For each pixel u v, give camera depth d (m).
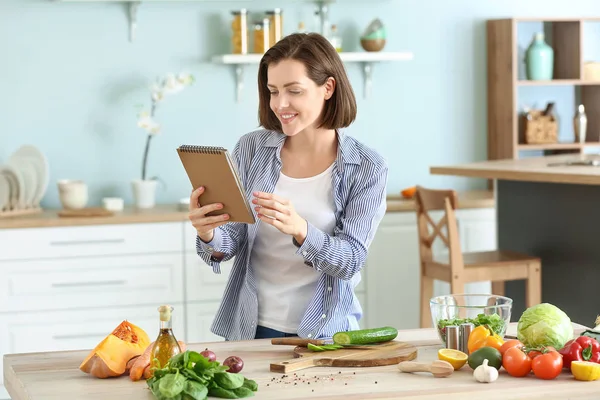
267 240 2.58
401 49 5.93
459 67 6.02
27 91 5.39
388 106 5.93
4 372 2.28
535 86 6.17
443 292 5.47
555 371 2.02
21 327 4.80
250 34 5.59
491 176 4.60
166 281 4.97
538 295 4.68
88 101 5.47
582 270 4.55
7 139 5.39
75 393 1.96
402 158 5.98
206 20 5.59
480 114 6.06
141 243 4.93
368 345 2.30
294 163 2.61
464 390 1.94
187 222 4.98
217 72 5.62
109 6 5.46
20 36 5.36
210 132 5.64
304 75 2.40
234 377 1.90
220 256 2.57
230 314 2.68
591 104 6.20
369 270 5.32
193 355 1.93
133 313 4.94
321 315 2.54
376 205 2.57
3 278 4.77
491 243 5.46
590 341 2.11
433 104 6.00
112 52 5.48
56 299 4.84
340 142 2.58
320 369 2.14
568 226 4.62
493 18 6.05
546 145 5.94
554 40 6.16
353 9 5.84
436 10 5.96
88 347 4.89
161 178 5.60
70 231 4.83
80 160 5.48
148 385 1.94
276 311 2.58
